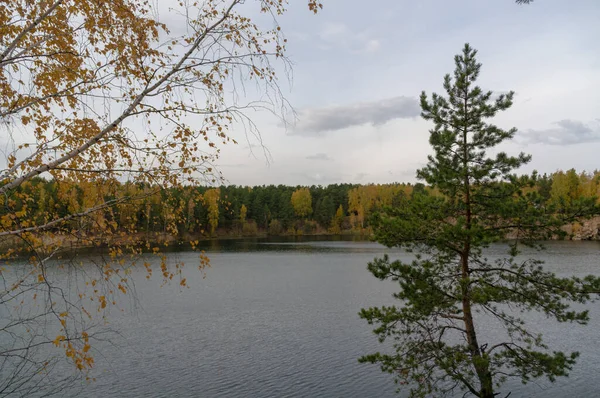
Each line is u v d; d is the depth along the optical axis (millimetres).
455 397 13141
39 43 4320
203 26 4828
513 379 14688
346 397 13125
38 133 4688
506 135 10242
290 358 16312
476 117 10492
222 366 15523
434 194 11125
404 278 10438
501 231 10227
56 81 4613
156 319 21531
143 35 4703
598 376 14812
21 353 14523
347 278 34438
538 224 9828
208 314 22609
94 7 4422
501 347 17422
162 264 5246
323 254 54844
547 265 35219
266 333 19344
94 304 22500
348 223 118000
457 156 10625
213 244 72812
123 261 5043
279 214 110125
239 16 4914
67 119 4848
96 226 4809
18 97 4414
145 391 13414
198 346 17594
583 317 9297
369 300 26062
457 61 10859
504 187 10195
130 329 19641
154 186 4785
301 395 13273
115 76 4676
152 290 28969
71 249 4891
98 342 17703
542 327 20203
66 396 12180
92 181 4805
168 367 15375
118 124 4664
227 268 40688
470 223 10328
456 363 9664
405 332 10625
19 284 4633
